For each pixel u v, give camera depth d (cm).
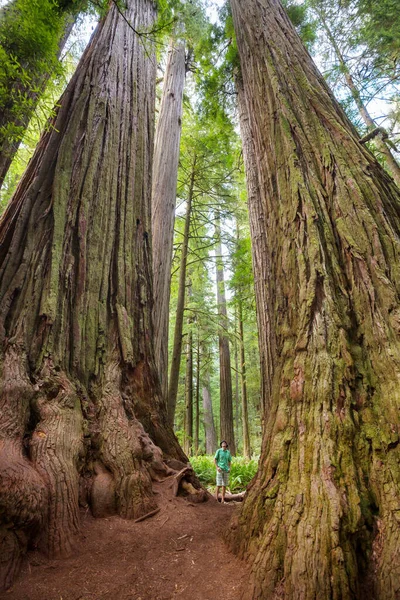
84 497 308
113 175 535
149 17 812
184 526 305
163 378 725
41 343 355
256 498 248
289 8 910
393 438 210
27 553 239
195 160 1193
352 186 311
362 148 355
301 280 297
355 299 270
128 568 242
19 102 417
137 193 579
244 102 869
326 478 209
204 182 1248
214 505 373
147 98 694
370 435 218
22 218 414
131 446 349
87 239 455
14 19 393
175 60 1073
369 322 255
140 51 728
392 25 690
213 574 230
